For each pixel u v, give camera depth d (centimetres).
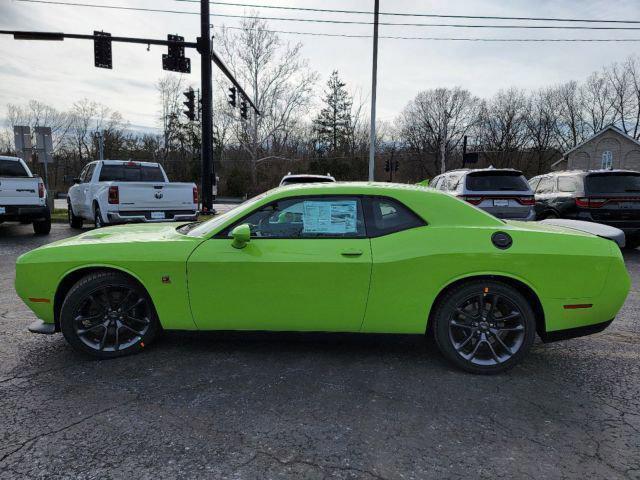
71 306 356
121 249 358
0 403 295
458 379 339
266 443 254
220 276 346
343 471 231
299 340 362
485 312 348
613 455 246
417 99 6919
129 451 245
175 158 5688
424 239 342
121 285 359
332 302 345
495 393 318
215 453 244
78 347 362
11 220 1048
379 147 6544
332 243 347
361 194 359
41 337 418
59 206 2483
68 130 6619
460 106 6688
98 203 1000
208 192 1323
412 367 359
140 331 372
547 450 250
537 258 335
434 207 355
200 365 357
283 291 345
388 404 300
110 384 324
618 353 395
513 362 345
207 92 1299
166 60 1332
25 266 362
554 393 319
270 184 4284
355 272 338
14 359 367
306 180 1308
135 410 288
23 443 251
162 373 342
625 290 346
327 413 288
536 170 6391
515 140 6531
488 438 262
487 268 336
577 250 339
